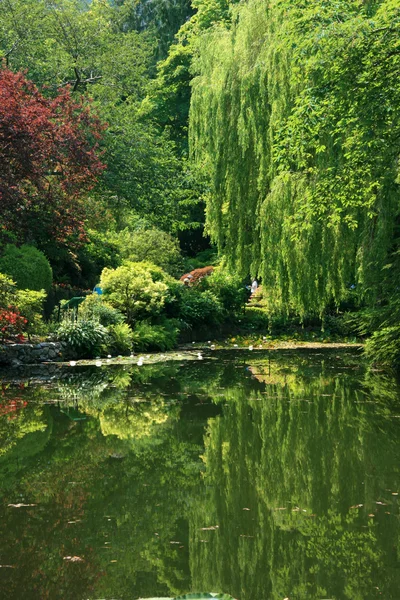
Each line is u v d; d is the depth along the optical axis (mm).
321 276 13070
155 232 25562
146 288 17625
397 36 8172
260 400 9578
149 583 3658
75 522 4633
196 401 9562
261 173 14047
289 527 4531
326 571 3818
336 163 11633
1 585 3648
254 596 3506
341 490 5320
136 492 5328
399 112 8672
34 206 12320
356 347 18375
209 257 32250
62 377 12164
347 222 11445
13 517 4738
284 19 13016
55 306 16156
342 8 8734
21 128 11070
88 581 3674
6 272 15797
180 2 36500
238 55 14750
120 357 15000
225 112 14914
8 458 6410
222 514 4793
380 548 4164
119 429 7680
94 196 18984
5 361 13219
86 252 21672
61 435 7383
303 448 6719
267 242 13500
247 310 23188
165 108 34094
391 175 9750
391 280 11961
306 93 9477
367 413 8453
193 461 6273
